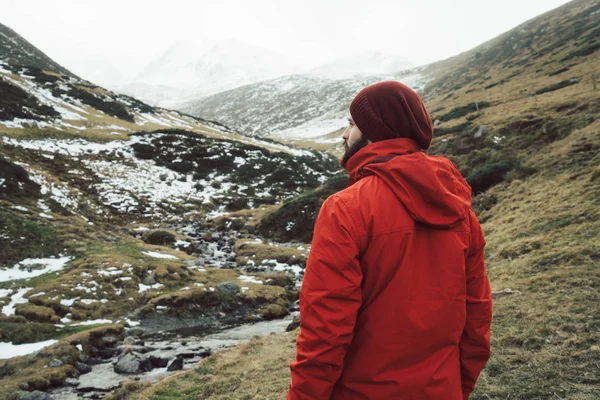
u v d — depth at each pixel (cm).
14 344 1260
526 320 590
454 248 131
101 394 920
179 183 4784
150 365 1094
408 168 129
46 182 3372
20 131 4588
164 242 2864
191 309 1678
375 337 127
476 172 2302
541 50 8500
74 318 1495
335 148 8981
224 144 6119
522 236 1228
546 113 2988
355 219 128
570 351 456
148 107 8725
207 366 873
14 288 1669
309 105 17100
